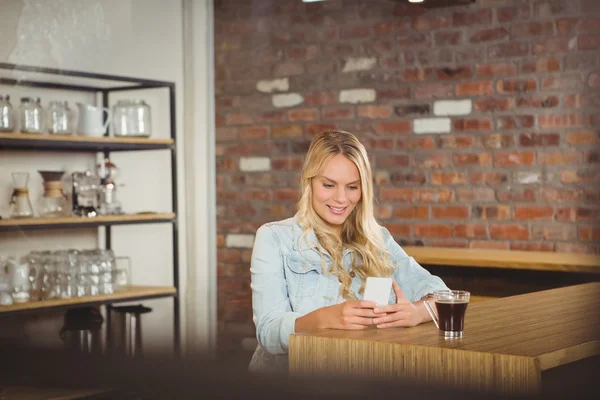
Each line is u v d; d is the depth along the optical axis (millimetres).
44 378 3385
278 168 4480
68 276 3686
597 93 3746
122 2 4211
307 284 2154
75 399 3145
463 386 1627
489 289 3713
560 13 3812
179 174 4406
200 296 4355
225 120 4625
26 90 3947
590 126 3771
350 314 1900
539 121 3885
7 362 3496
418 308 1959
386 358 1717
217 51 4613
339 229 2221
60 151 3947
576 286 2689
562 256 3662
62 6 4070
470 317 2088
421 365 1673
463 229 4078
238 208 4578
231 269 4547
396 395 1697
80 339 3609
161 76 4352
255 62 4527
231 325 4273
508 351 1616
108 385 3209
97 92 4152
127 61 4242
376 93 4262
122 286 3945
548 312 2158
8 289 3545
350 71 4316
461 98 4062
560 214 3852
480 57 4008
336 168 2133
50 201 3746
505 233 3982
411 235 4215
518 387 1567
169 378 2969
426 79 4141
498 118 3980
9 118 3607
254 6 4523
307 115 4422
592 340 1741
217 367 2807
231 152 4605
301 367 1820
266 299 2104
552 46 3842
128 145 3895
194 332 4102
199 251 4418
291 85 4453
